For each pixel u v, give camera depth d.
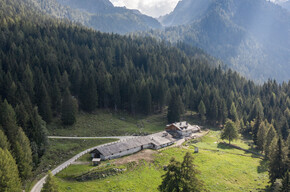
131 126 111.06
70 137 87.00
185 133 102.00
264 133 90.25
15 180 43.31
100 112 120.38
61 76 119.12
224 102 132.12
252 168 70.19
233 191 54.47
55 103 105.19
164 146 84.62
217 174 62.47
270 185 58.50
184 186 37.25
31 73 106.69
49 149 73.12
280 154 57.53
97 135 93.94
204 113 127.56
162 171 61.44
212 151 84.94
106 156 67.50
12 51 127.75
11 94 88.25
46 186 39.53
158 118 129.38
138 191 50.44
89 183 52.94
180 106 126.75
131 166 62.72
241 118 127.25
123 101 131.75
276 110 130.50
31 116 67.56
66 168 61.31
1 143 48.38
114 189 50.44
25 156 52.38
